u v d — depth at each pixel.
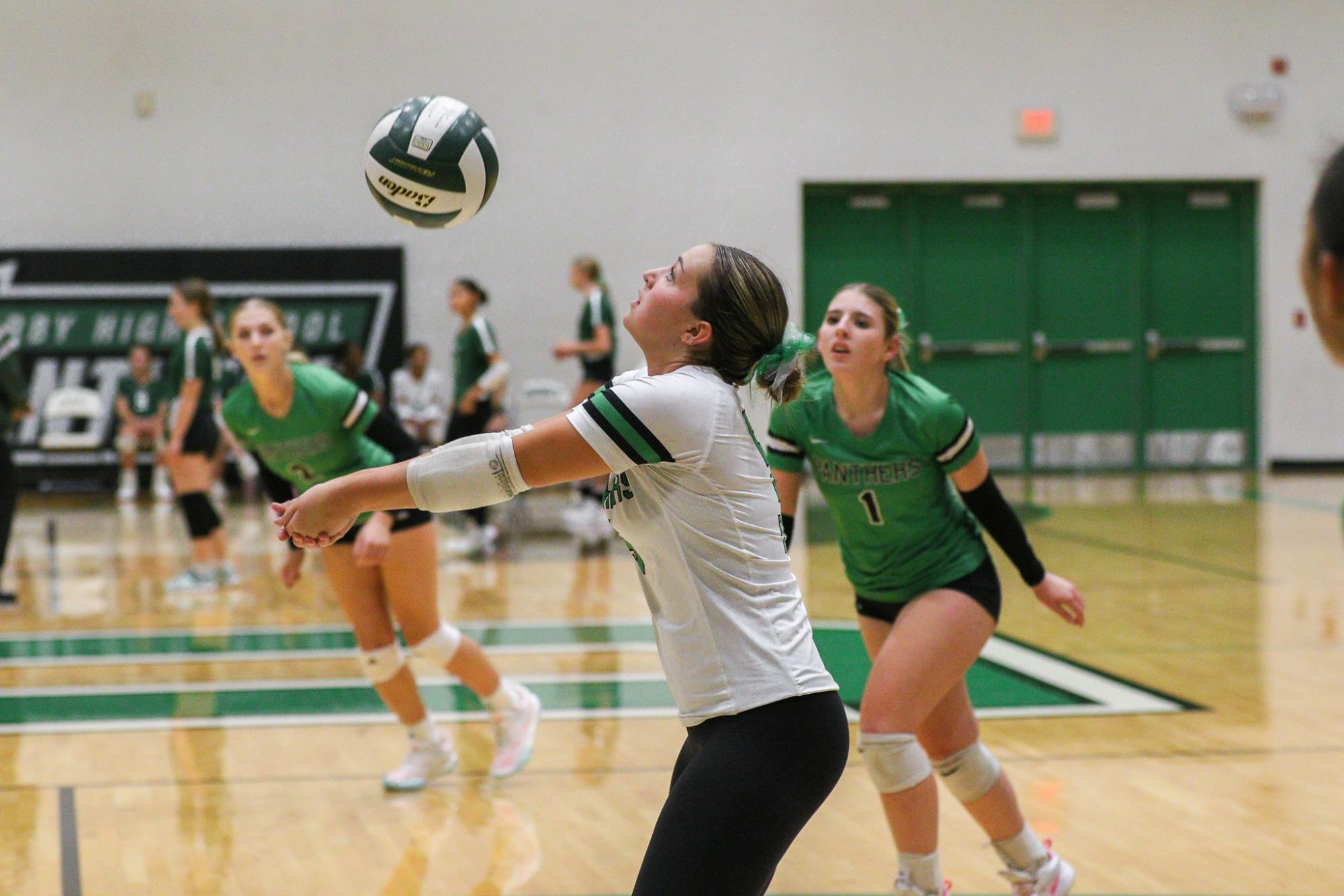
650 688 8.10
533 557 13.70
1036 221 21.44
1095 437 21.73
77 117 19.70
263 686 8.26
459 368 13.53
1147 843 5.33
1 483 10.76
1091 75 21.08
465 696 8.05
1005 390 21.56
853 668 8.37
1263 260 21.56
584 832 5.53
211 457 12.04
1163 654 8.86
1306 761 6.47
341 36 19.91
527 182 20.19
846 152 20.72
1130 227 21.58
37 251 19.53
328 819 5.74
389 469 2.97
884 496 4.42
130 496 19.28
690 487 3.02
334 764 6.60
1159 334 21.73
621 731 7.16
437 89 20.02
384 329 19.95
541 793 6.09
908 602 4.53
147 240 19.81
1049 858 4.62
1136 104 21.16
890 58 20.72
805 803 2.98
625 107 20.30
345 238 20.03
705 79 20.41
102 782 6.28
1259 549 13.37
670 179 20.39
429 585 6.07
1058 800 5.90
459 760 6.66
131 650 9.28
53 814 5.79
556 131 20.19
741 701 2.99
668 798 3.03
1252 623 9.85
